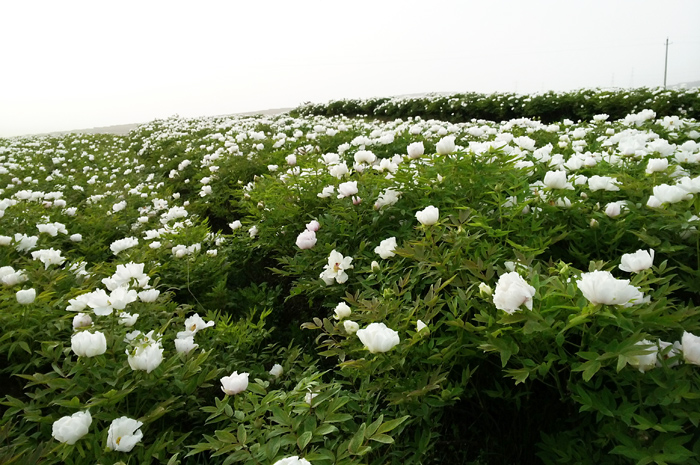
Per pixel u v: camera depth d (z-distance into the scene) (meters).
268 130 12.06
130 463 1.60
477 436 1.88
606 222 2.32
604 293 1.30
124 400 1.86
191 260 3.69
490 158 2.85
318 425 1.58
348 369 1.91
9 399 1.76
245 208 4.94
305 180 3.89
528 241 2.23
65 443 1.51
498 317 1.58
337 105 22.81
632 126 6.38
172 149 10.77
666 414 1.35
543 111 14.11
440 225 2.42
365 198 3.10
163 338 2.36
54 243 4.21
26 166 10.30
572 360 1.49
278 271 2.98
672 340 1.58
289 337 3.09
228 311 3.36
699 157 3.00
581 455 1.50
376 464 1.51
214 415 1.61
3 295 2.42
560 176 2.38
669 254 2.14
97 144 16.44
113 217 5.35
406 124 8.70
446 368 1.78
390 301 1.96
